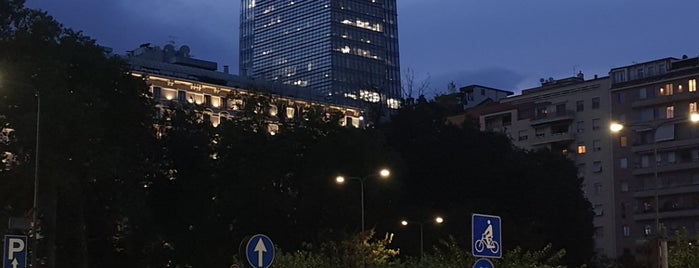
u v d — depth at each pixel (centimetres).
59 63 5622
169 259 6900
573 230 8581
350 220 7106
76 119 5431
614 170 11506
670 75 11206
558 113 12088
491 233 1614
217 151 7269
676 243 3366
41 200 5547
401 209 7806
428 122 8812
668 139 11088
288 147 7194
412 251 7550
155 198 7188
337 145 7375
